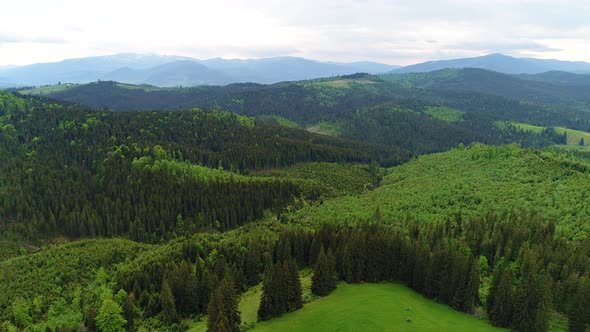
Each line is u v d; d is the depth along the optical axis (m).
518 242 118.38
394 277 111.56
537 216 130.38
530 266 97.44
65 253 146.25
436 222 136.38
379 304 92.69
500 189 174.62
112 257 145.88
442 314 90.56
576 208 140.00
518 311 83.19
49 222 176.38
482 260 112.50
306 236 129.00
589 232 122.62
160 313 105.50
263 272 122.12
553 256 102.88
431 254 106.25
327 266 100.94
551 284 92.12
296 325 86.81
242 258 121.44
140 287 117.19
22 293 120.50
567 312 89.12
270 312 91.19
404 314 88.19
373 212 166.50
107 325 97.25
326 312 90.44
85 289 123.06
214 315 85.56
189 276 107.69
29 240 169.12
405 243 111.94
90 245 156.00
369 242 110.12
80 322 104.50
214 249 132.38
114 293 116.19
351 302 94.44
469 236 125.00
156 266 124.12
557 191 159.50
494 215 140.62
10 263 137.38
